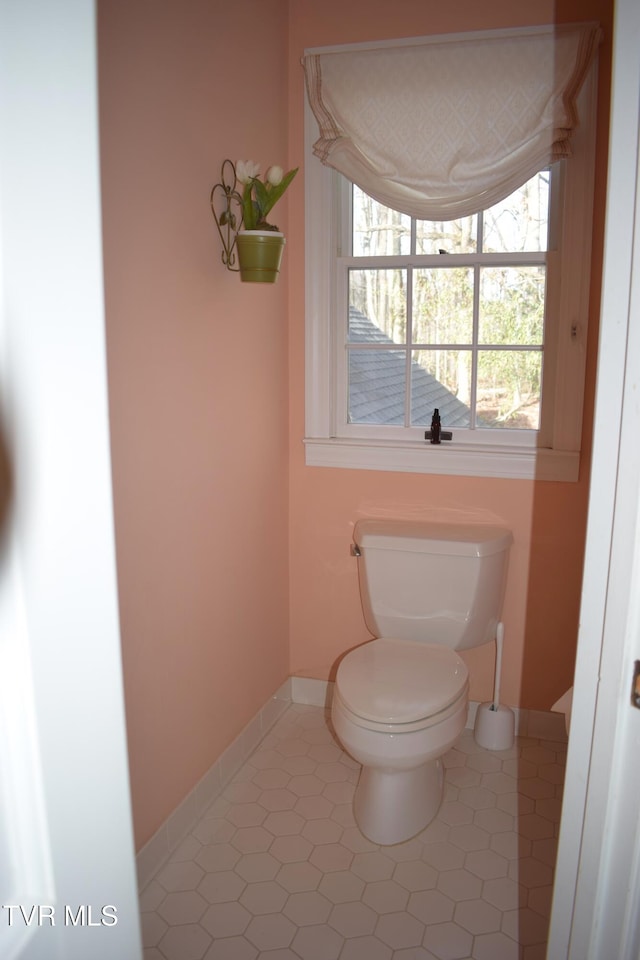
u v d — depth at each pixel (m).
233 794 2.22
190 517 1.92
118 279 1.54
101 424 0.70
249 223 1.91
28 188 0.60
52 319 0.63
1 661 0.63
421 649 2.18
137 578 1.70
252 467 2.29
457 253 2.43
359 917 1.76
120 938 0.79
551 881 1.88
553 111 2.14
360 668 2.06
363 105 2.29
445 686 1.96
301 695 2.74
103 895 0.76
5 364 0.59
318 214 2.43
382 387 2.58
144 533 1.71
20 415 0.61
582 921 1.02
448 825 2.09
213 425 2.01
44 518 0.65
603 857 0.99
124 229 1.55
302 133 2.41
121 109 1.50
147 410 1.69
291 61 2.39
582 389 2.28
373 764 1.90
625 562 0.89
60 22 0.61
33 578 0.64
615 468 0.88
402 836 2.02
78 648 0.70
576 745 0.97
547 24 2.16
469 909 1.79
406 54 2.24
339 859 1.96
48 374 0.64
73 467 0.67
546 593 2.43
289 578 2.69
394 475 2.51
